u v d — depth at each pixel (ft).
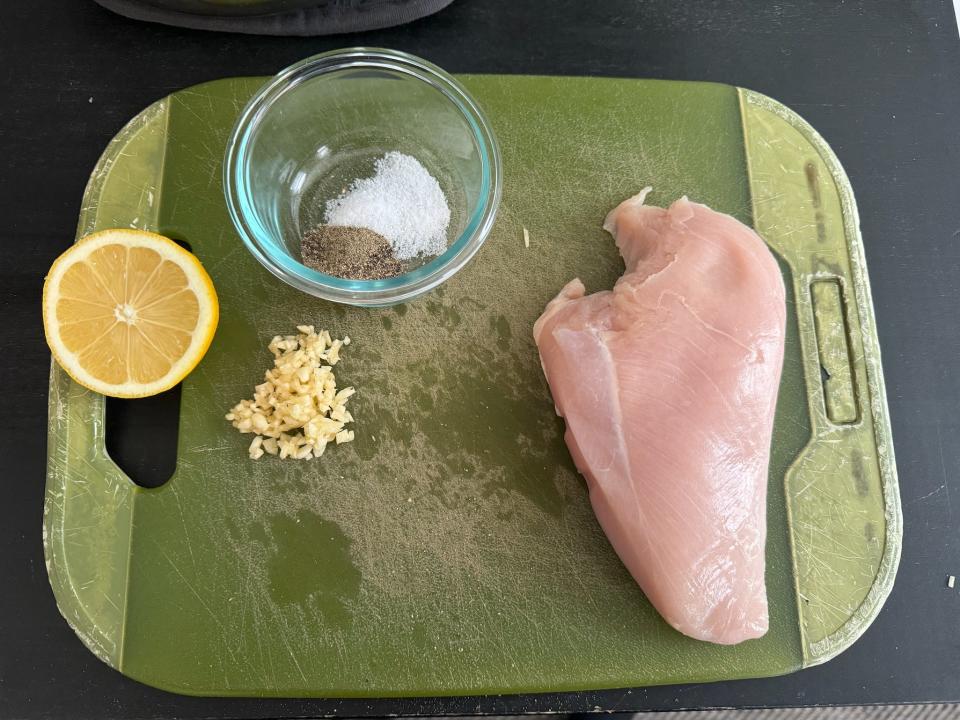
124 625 0.98
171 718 0.99
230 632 0.98
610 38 1.18
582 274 1.07
